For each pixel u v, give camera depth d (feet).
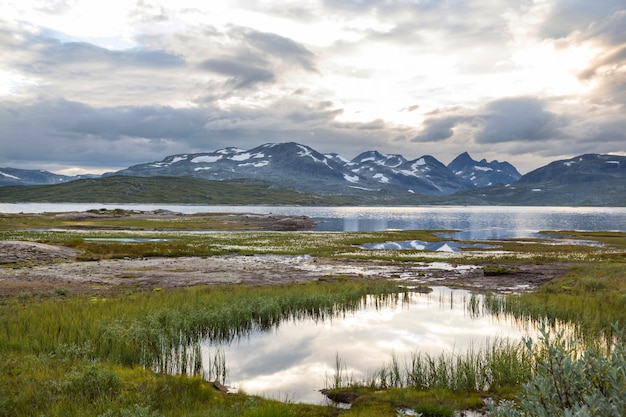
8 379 35.47
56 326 53.72
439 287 100.89
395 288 93.20
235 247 190.60
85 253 153.38
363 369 44.91
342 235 279.69
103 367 40.27
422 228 417.69
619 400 15.78
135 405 29.63
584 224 510.99
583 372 18.40
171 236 256.73
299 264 140.97
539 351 45.11
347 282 100.68
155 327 53.67
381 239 253.44
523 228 428.56
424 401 35.50
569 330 57.93
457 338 56.44
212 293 80.38
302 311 72.49
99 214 442.91
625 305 70.59
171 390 36.32
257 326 63.31
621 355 18.20
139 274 113.80
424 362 46.29
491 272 119.44
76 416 29.43
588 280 94.94
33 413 30.04
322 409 34.17
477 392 38.29
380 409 34.19
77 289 90.22
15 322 56.29
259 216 473.67
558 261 151.02
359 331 60.34
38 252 141.18
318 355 49.55
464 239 286.87
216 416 30.73
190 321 57.31
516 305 72.08
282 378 42.45
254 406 32.37
